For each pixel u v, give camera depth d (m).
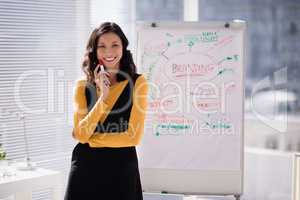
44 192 3.55
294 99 3.51
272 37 3.58
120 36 2.62
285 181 3.56
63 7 3.58
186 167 3.15
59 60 3.59
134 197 2.58
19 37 3.35
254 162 3.70
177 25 3.14
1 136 3.31
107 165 2.54
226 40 3.10
